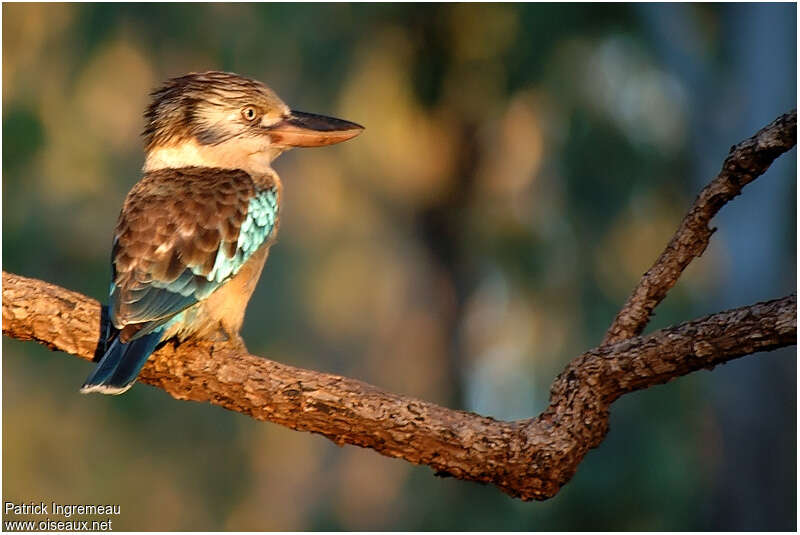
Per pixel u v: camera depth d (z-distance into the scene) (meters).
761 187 12.98
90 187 14.61
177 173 6.55
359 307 17.02
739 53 13.23
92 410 14.80
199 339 6.06
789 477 12.98
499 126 15.96
